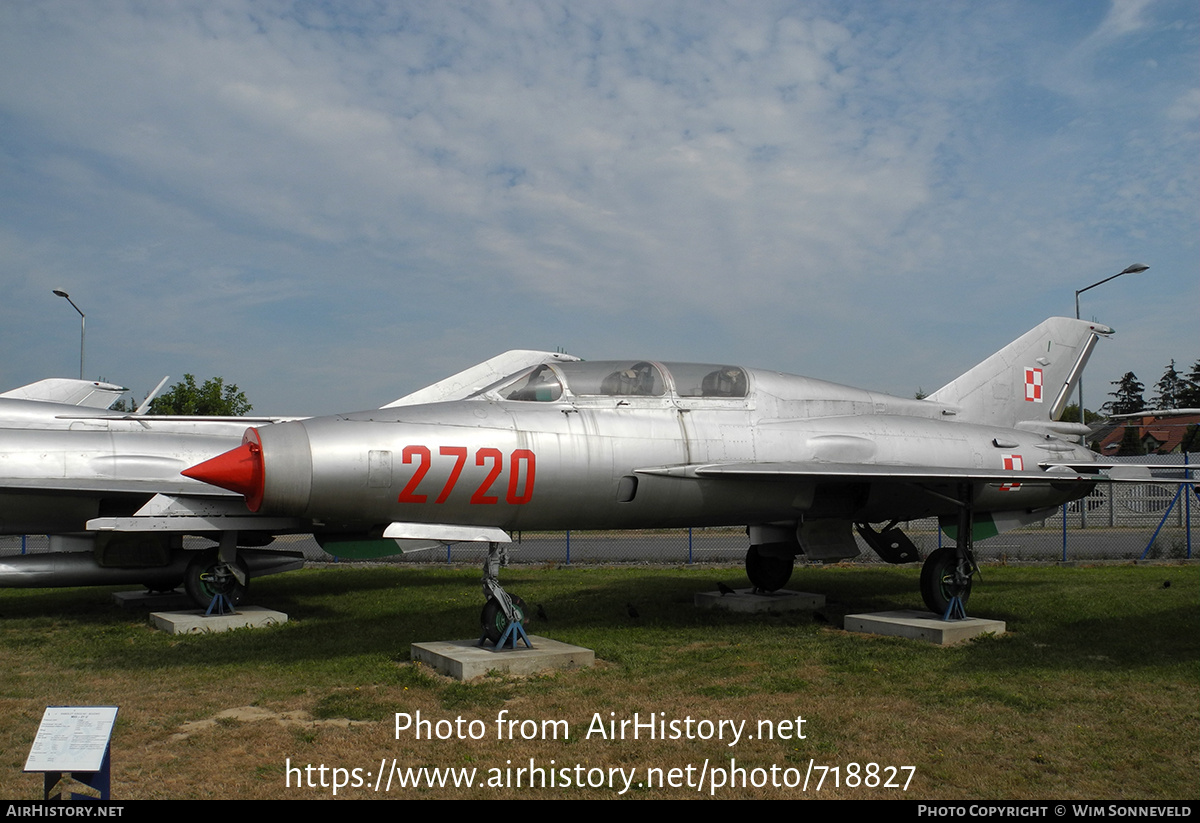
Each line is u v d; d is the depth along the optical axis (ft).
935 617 33.19
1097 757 17.63
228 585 36.37
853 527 40.68
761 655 28.04
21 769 17.04
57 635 33.63
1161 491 105.29
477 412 28.22
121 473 40.91
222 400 117.19
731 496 32.68
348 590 48.88
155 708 21.70
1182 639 30.40
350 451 25.34
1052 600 40.70
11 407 43.01
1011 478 31.24
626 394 31.60
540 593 46.34
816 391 36.73
